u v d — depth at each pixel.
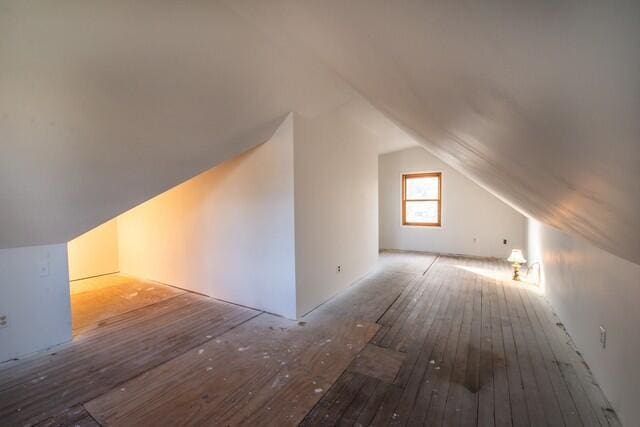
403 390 1.93
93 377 2.10
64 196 2.09
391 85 1.27
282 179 3.04
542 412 1.72
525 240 5.64
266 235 3.19
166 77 1.63
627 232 0.95
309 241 3.27
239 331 2.80
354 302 3.55
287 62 2.02
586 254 2.21
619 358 1.65
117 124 1.76
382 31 0.74
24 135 1.53
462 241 6.34
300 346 2.51
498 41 0.48
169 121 1.97
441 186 6.50
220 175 3.52
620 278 1.64
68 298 2.63
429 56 0.72
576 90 0.47
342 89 2.73
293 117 2.93
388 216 7.10
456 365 2.21
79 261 4.55
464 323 2.95
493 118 0.85
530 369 2.15
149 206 4.35
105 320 3.07
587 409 1.74
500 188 3.05
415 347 2.48
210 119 2.19
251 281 3.35
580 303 2.35
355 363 2.24
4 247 2.31
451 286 4.17
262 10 1.28
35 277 2.46
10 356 2.34
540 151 0.87
